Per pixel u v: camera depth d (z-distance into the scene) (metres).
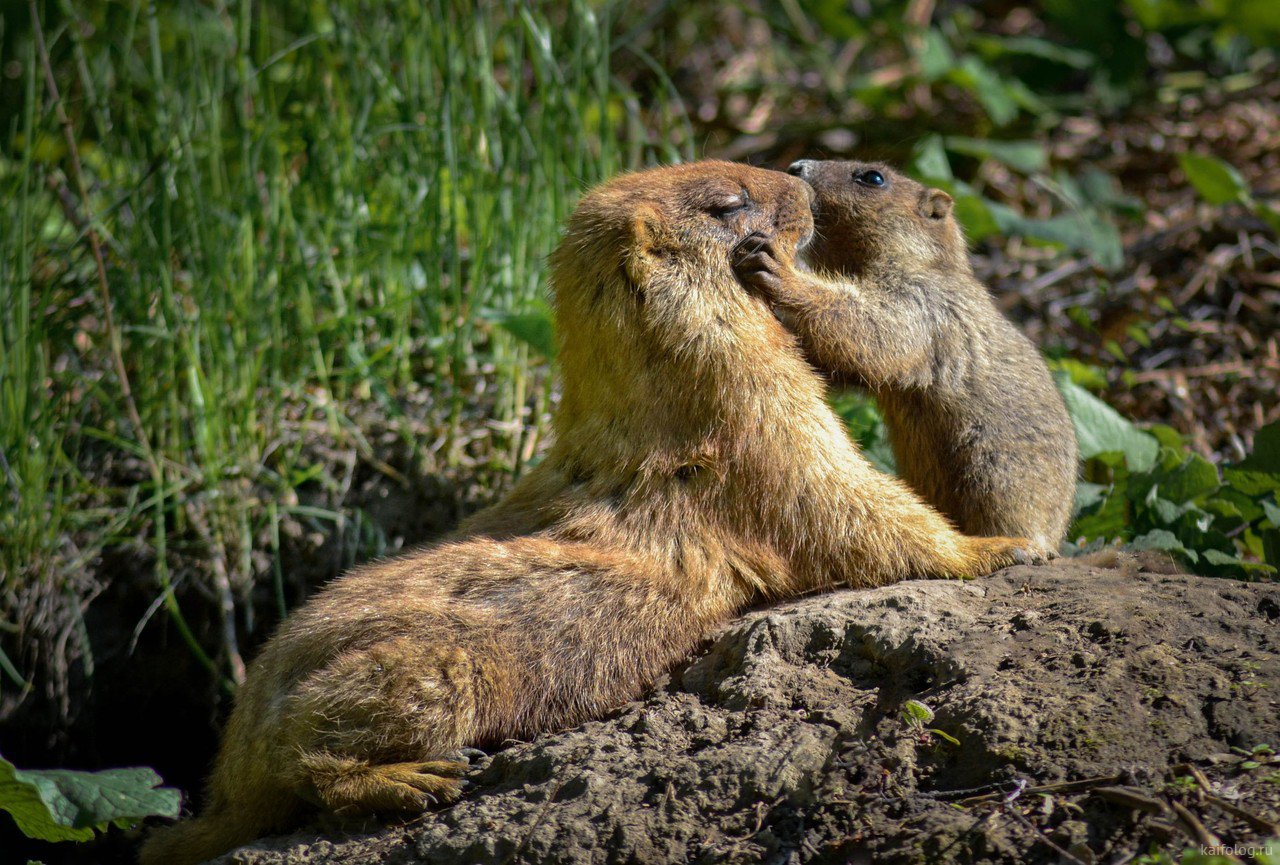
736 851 5.72
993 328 9.07
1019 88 17.62
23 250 10.83
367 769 6.70
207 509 10.98
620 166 13.80
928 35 17.20
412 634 6.86
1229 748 5.53
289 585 10.88
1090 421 10.45
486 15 13.26
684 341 7.65
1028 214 16.16
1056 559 7.98
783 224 8.34
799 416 7.76
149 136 12.26
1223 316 13.43
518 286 12.18
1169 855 4.92
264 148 12.05
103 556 10.81
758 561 7.64
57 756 10.47
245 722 7.18
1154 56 18.84
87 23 14.51
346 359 11.77
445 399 11.84
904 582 7.57
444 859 6.15
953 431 8.79
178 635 10.71
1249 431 12.01
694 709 6.75
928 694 6.36
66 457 11.13
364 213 12.38
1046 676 6.20
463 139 12.38
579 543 7.42
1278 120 16.81
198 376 10.88
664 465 7.55
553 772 6.50
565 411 8.20
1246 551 9.59
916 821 5.52
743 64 19.20
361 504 11.20
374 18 13.07
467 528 8.13
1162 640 6.37
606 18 12.88
